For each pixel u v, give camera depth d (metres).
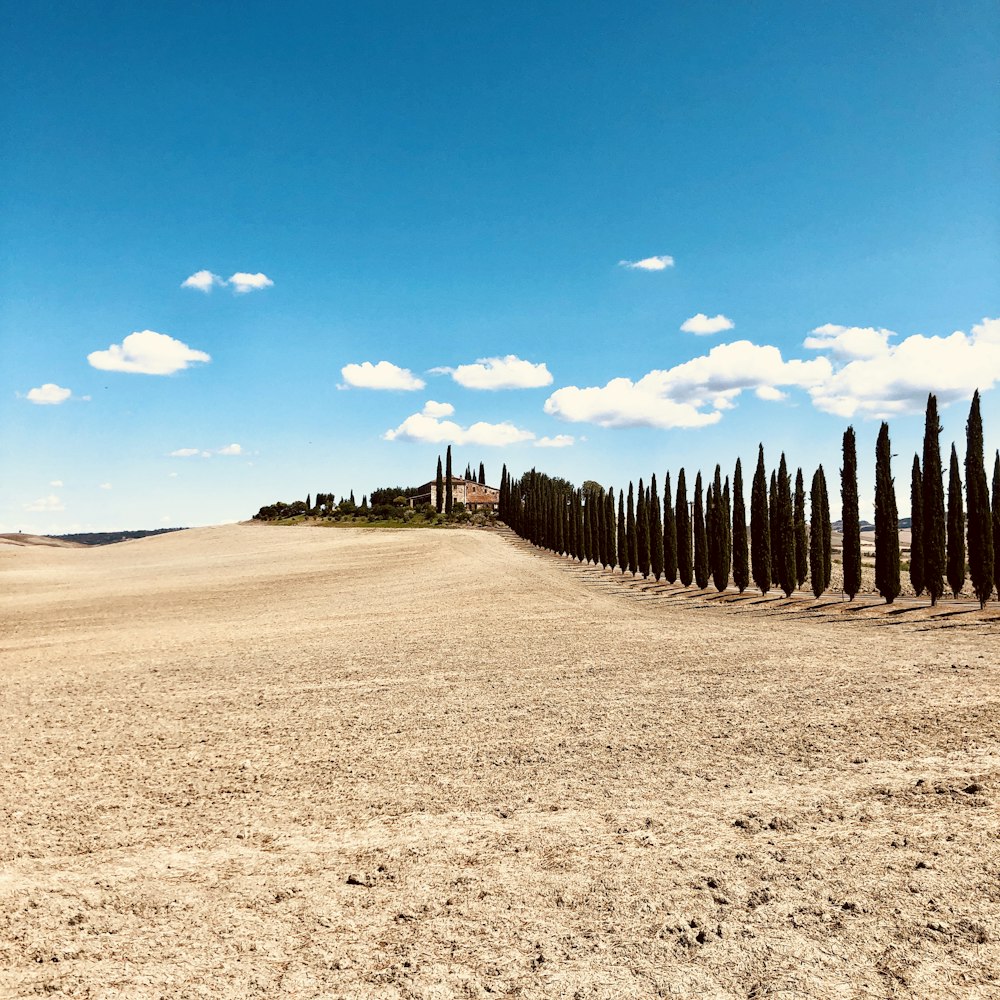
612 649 24.64
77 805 11.03
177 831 9.83
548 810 10.08
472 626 32.19
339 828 9.74
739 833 8.89
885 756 11.69
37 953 6.59
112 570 84.31
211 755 13.80
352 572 68.62
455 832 9.40
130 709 18.36
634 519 61.31
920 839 8.39
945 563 35.53
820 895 7.17
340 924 7.03
